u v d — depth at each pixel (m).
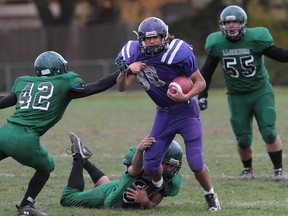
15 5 118.62
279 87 83.00
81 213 20.75
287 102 64.56
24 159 19.73
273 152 27.16
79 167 22.08
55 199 23.41
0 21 118.62
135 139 39.72
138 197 20.91
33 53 90.25
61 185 26.19
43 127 19.89
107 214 20.48
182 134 20.81
